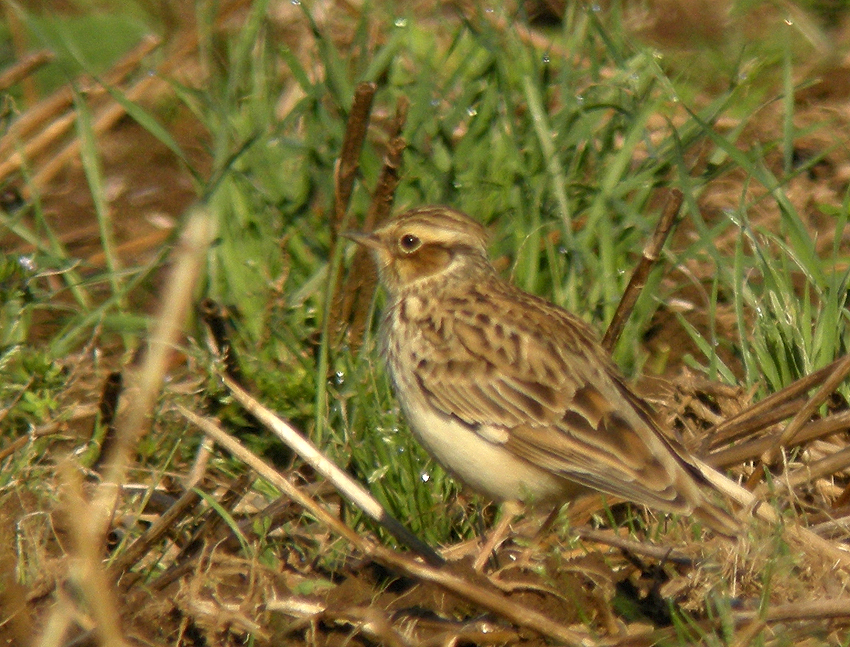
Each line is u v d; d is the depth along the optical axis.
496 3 16.16
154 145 17.42
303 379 12.41
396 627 9.74
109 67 18.47
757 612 9.14
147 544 10.17
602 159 14.73
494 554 10.74
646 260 12.17
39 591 9.64
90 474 11.39
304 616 9.68
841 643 9.16
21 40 18.84
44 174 16.42
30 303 13.30
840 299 12.88
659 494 9.88
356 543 9.71
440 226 11.53
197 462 11.58
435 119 14.62
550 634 9.28
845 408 11.93
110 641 8.41
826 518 10.74
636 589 10.06
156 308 14.42
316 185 14.30
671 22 18.78
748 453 11.20
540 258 13.77
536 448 10.52
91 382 12.84
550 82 15.70
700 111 16.00
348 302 12.67
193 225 12.73
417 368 10.99
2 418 11.58
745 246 15.03
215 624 9.55
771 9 18.95
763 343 12.57
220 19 17.16
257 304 13.37
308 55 16.67
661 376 13.33
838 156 16.31
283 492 9.98
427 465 11.69
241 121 14.96
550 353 10.77
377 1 17.17
